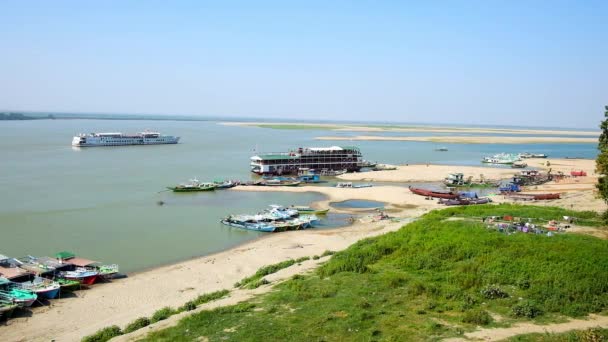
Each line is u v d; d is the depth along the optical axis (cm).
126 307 4784
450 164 19375
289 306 3838
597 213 6912
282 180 13888
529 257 4362
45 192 11175
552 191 12200
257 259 6338
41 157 18212
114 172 14850
